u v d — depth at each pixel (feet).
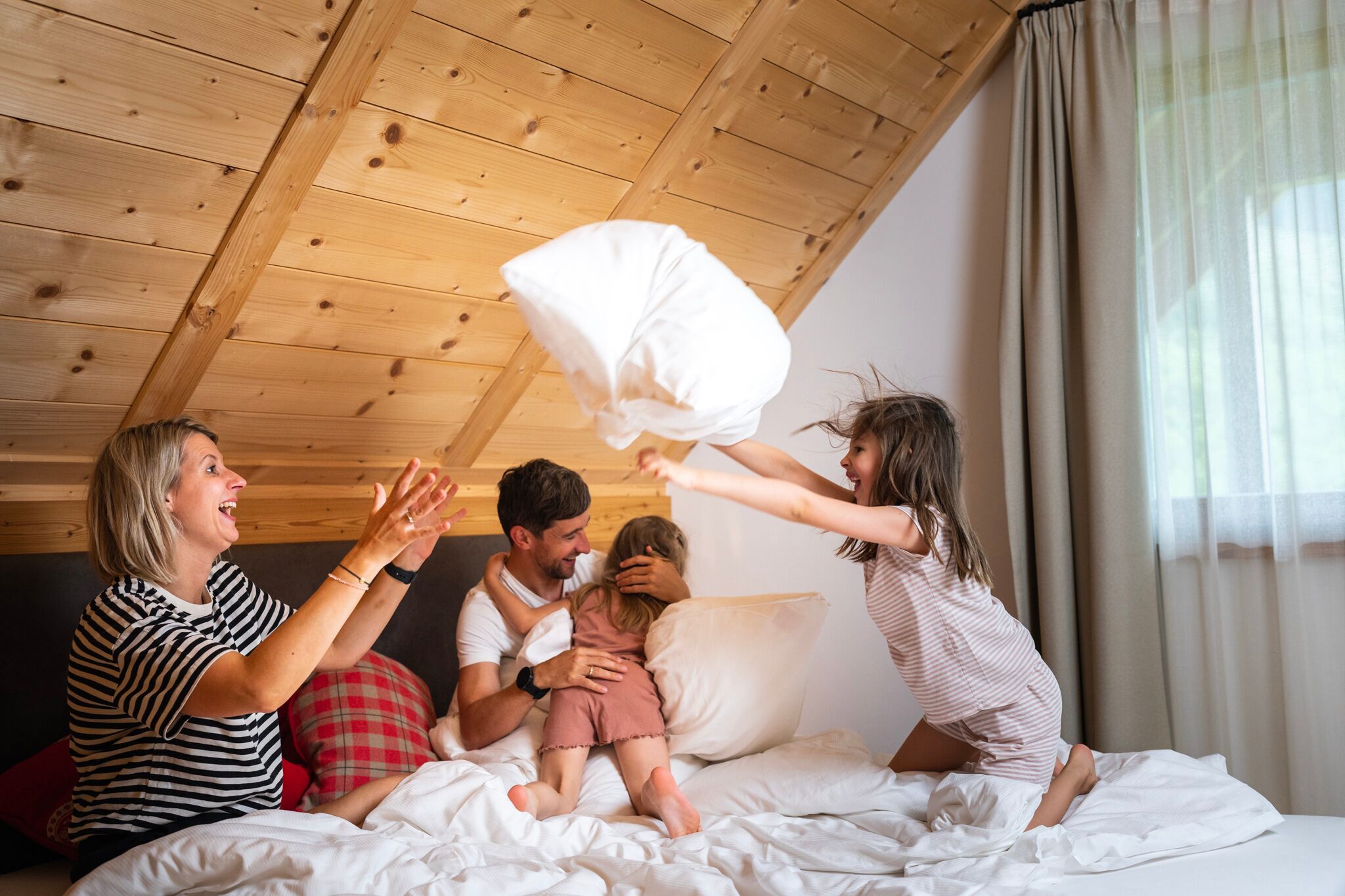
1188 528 7.88
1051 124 8.47
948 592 5.82
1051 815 5.44
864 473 6.09
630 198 7.67
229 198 5.74
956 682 5.88
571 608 7.27
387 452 8.08
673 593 7.24
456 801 5.39
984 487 9.00
